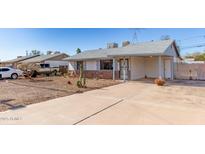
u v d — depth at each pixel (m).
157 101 8.26
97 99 8.80
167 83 15.35
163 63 20.48
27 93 10.64
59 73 29.31
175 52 20.53
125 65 19.86
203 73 18.69
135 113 6.32
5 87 13.61
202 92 10.63
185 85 13.95
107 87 13.23
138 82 16.58
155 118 5.75
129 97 9.27
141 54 16.41
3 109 6.99
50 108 7.12
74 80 19.39
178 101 8.22
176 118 5.71
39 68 28.73
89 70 23.95
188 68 19.53
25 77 23.72
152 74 21.31
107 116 6.02
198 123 5.27
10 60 49.59
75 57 25.69
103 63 22.44
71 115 6.18
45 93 10.61
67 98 9.10
